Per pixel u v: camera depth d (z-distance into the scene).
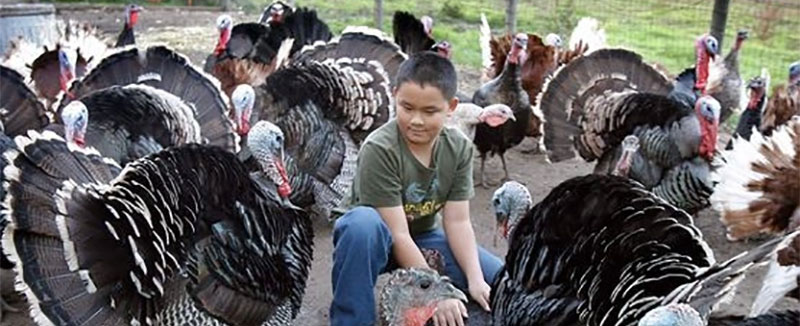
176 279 2.99
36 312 2.81
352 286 3.28
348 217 3.30
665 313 2.13
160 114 4.65
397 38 7.52
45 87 6.12
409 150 3.34
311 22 7.45
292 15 7.38
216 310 3.09
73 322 2.81
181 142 4.69
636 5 11.00
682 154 4.96
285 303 3.40
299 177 4.91
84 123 4.27
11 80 4.90
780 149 4.42
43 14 8.65
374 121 5.25
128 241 2.86
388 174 3.32
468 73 9.78
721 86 6.74
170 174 3.02
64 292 2.82
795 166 4.36
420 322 3.17
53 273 2.82
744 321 3.19
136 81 5.08
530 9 11.77
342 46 5.61
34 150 2.94
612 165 5.39
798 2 9.11
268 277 3.26
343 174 5.11
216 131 4.92
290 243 3.47
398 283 3.20
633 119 5.16
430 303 3.16
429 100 3.20
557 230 2.96
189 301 3.03
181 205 3.01
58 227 2.81
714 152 4.91
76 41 6.69
